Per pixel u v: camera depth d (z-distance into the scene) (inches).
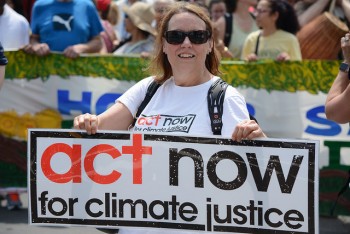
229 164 136.7
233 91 138.3
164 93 143.3
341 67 152.3
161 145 139.0
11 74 291.0
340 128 278.4
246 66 284.0
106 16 410.0
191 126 137.7
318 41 302.8
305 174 134.6
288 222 135.6
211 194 137.8
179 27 137.9
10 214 282.0
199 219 138.6
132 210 141.1
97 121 141.9
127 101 146.4
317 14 327.6
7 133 293.3
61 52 291.6
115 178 141.3
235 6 327.9
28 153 143.3
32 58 290.8
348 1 336.5
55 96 292.7
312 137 281.4
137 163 140.3
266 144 135.1
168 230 140.2
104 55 290.8
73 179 142.5
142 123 142.2
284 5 294.5
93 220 142.6
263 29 299.9
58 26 297.0
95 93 292.4
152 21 310.0
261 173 135.8
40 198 143.6
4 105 292.5
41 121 293.6
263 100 284.2
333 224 271.7
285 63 281.0
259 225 136.7
